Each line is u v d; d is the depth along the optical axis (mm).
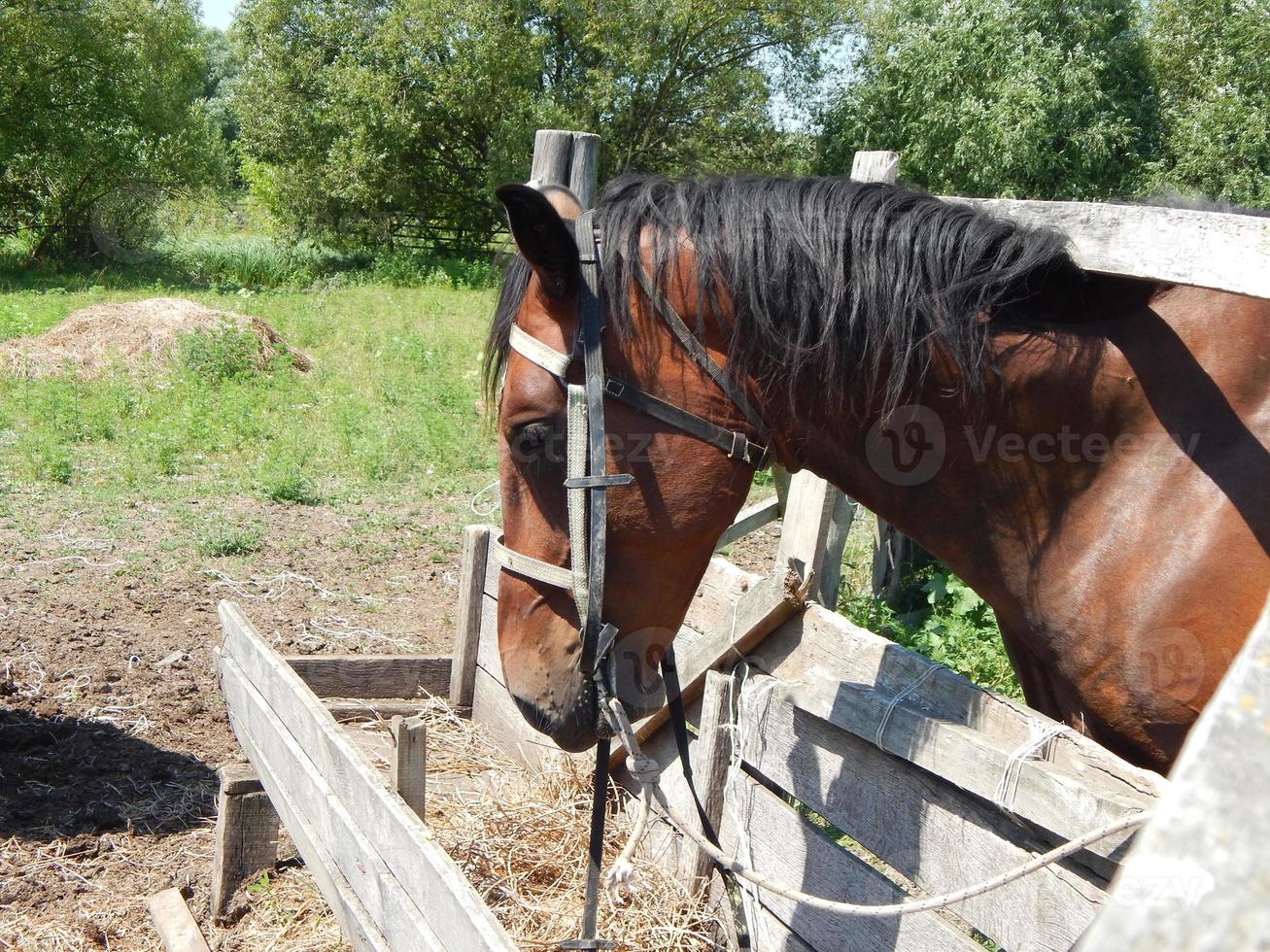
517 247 1682
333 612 5598
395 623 5492
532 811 2934
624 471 1715
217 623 5383
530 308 1758
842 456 1808
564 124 24781
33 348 11281
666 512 1731
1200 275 1496
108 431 8828
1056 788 1575
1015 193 20469
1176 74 21203
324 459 8445
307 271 25000
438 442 8711
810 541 4020
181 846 3477
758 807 2344
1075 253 1693
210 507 7266
